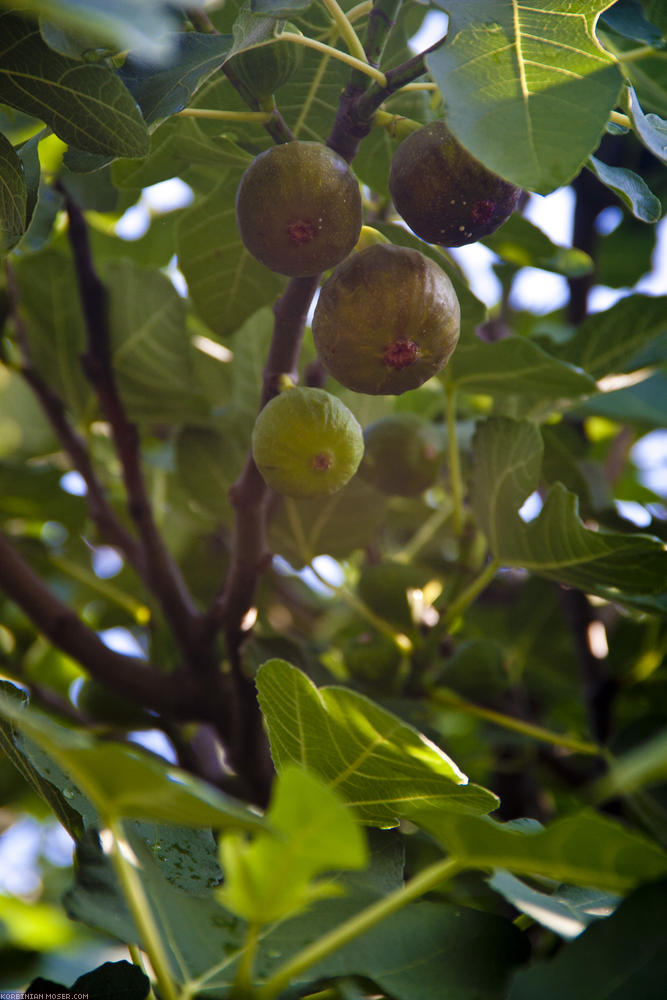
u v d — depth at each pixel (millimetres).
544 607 923
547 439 834
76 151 605
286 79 601
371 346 593
